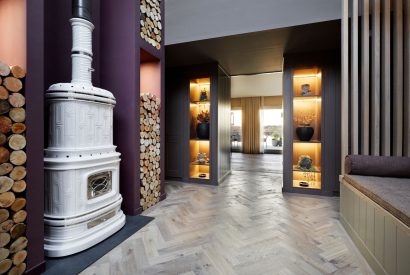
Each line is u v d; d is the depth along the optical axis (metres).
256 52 3.19
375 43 2.15
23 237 1.26
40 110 1.37
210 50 3.14
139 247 1.67
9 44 1.32
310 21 2.36
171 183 3.77
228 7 2.67
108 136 1.96
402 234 1.12
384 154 2.13
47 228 1.57
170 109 3.97
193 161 4.01
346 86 2.20
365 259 1.51
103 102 1.88
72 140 1.63
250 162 6.50
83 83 1.77
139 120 2.40
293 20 2.42
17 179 1.24
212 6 2.74
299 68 3.16
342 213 2.07
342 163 2.20
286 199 2.87
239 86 7.02
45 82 1.89
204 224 2.08
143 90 2.85
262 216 2.28
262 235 1.86
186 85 3.86
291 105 3.21
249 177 4.26
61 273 1.35
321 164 3.07
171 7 2.93
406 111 2.12
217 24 2.72
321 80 3.08
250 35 2.65
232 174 4.55
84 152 1.68
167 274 1.36
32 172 1.32
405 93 2.14
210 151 3.70
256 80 6.16
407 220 1.07
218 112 3.69
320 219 2.20
